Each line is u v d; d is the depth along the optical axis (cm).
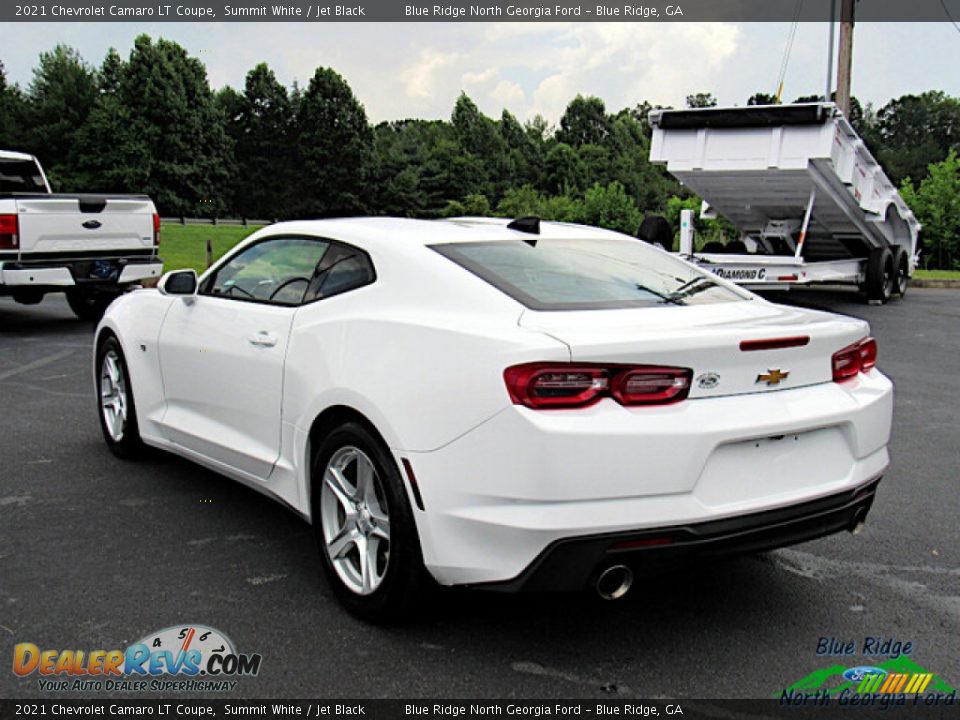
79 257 1093
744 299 393
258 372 409
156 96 6788
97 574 386
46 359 924
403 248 369
